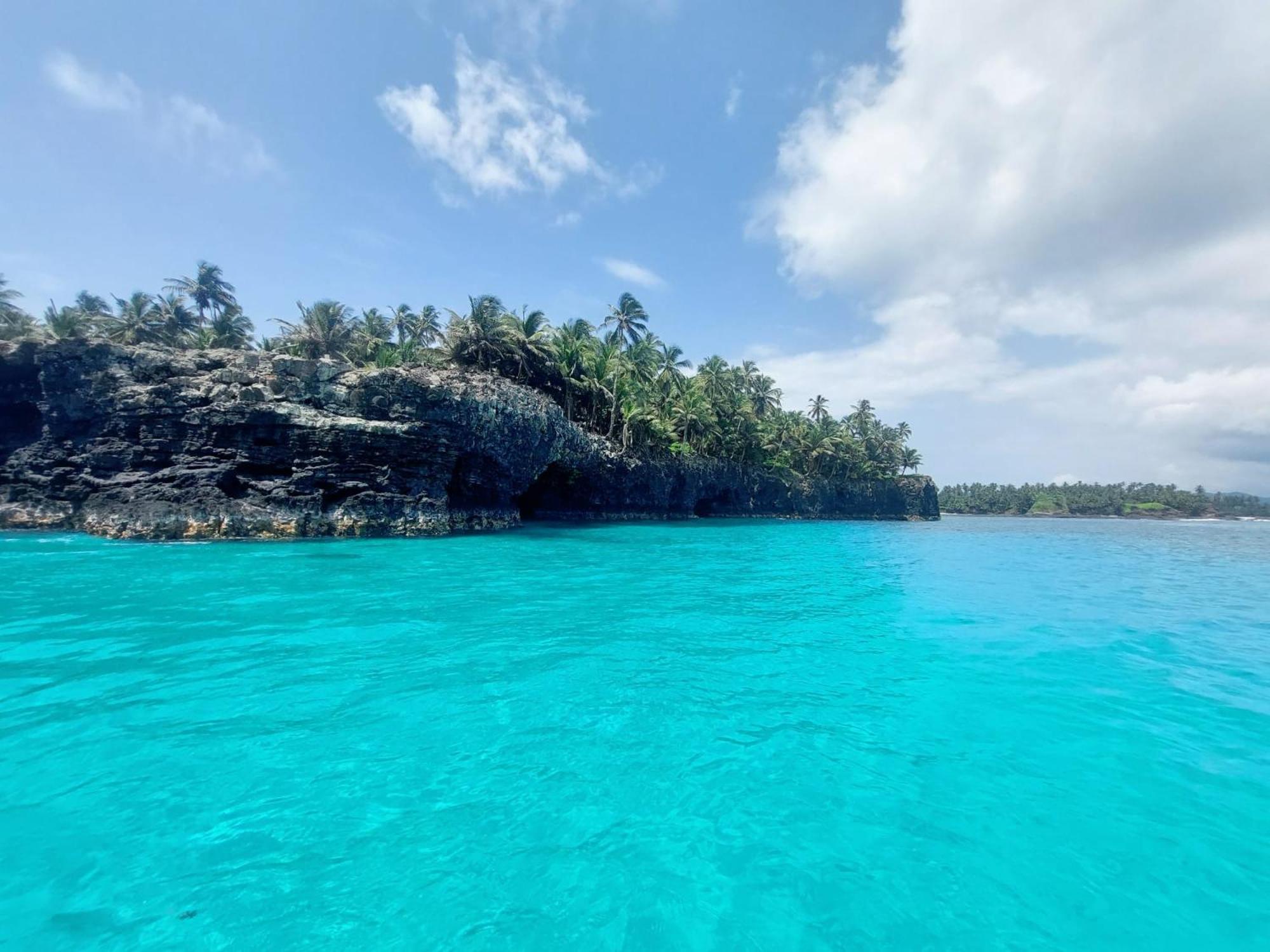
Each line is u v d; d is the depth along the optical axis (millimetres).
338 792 5559
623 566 22312
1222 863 4684
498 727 7055
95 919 3963
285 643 10445
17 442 31875
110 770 5887
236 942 3779
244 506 27109
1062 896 4277
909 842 4922
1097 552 36688
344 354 47344
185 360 29016
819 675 9320
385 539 28734
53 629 11164
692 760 6301
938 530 65750
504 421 34531
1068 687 8898
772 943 3811
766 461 75125
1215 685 9039
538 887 4316
